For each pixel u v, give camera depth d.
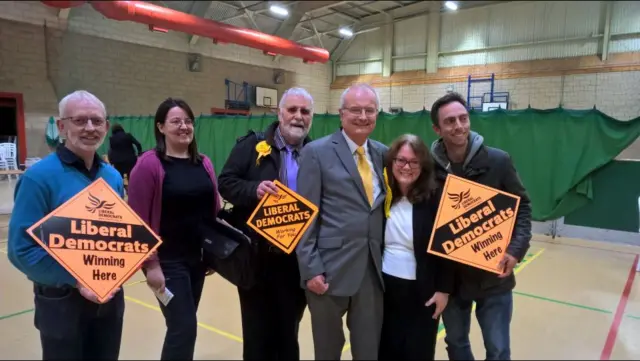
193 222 1.62
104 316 1.45
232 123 6.71
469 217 1.38
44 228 1.23
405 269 1.46
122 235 1.31
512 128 4.41
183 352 1.50
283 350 1.70
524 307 2.63
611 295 2.91
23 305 2.74
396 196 1.48
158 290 1.50
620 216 4.10
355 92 1.40
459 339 1.60
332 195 1.42
